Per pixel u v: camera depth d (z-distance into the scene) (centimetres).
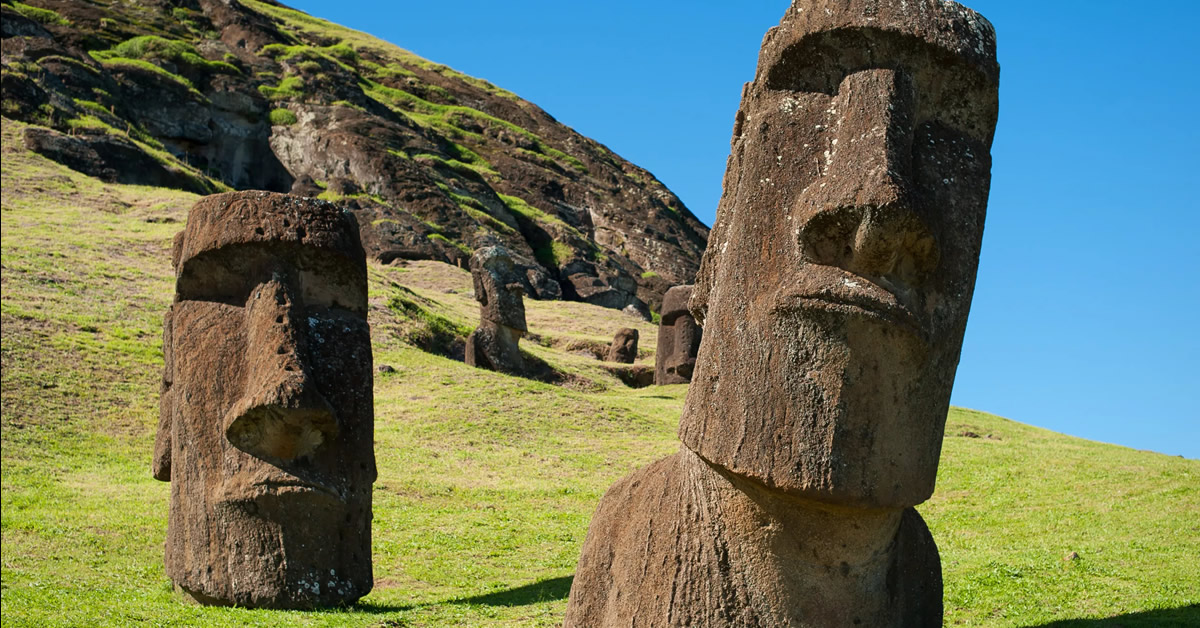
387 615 1018
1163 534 1308
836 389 507
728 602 541
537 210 7162
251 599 1020
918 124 538
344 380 1066
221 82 6406
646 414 2634
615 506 606
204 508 1046
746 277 537
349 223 1097
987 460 1889
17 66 5072
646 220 7988
